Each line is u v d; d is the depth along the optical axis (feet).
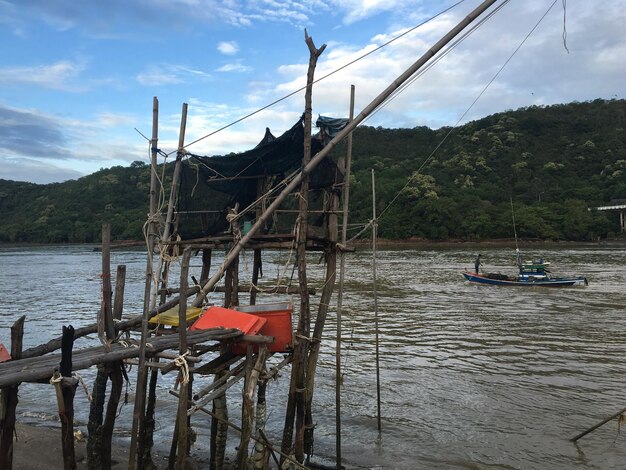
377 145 405.80
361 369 50.47
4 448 19.43
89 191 357.82
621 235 280.51
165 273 32.42
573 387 44.80
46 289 118.73
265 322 26.04
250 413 24.14
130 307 89.51
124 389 44.47
